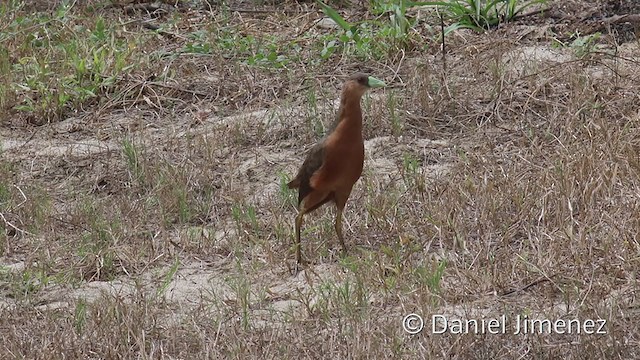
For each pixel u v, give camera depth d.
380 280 10.20
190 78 15.41
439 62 15.09
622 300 9.55
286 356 8.99
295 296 10.23
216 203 12.48
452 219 11.23
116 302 10.02
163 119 14.63
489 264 10.38
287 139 13.80
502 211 11.45
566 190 11.46
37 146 14.05
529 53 14.98
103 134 14.33
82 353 9.33
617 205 11.13
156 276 10.97
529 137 13.16
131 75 15.40
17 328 9.88
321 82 15.09
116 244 11.50
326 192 10.77
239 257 11.19
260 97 14.83
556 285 9.89
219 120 14.43
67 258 11.43
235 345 9.20
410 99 14.21
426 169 12.70
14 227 12.07
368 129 13.67
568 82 14.09
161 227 11.92
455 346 8.91
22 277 10.97
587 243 10.48
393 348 8.89
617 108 13.51
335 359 8.91
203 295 10.48
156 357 9.23
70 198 12.90
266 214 12.15
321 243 11.23
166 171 12.98
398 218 11.48
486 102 14.06
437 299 9.81
